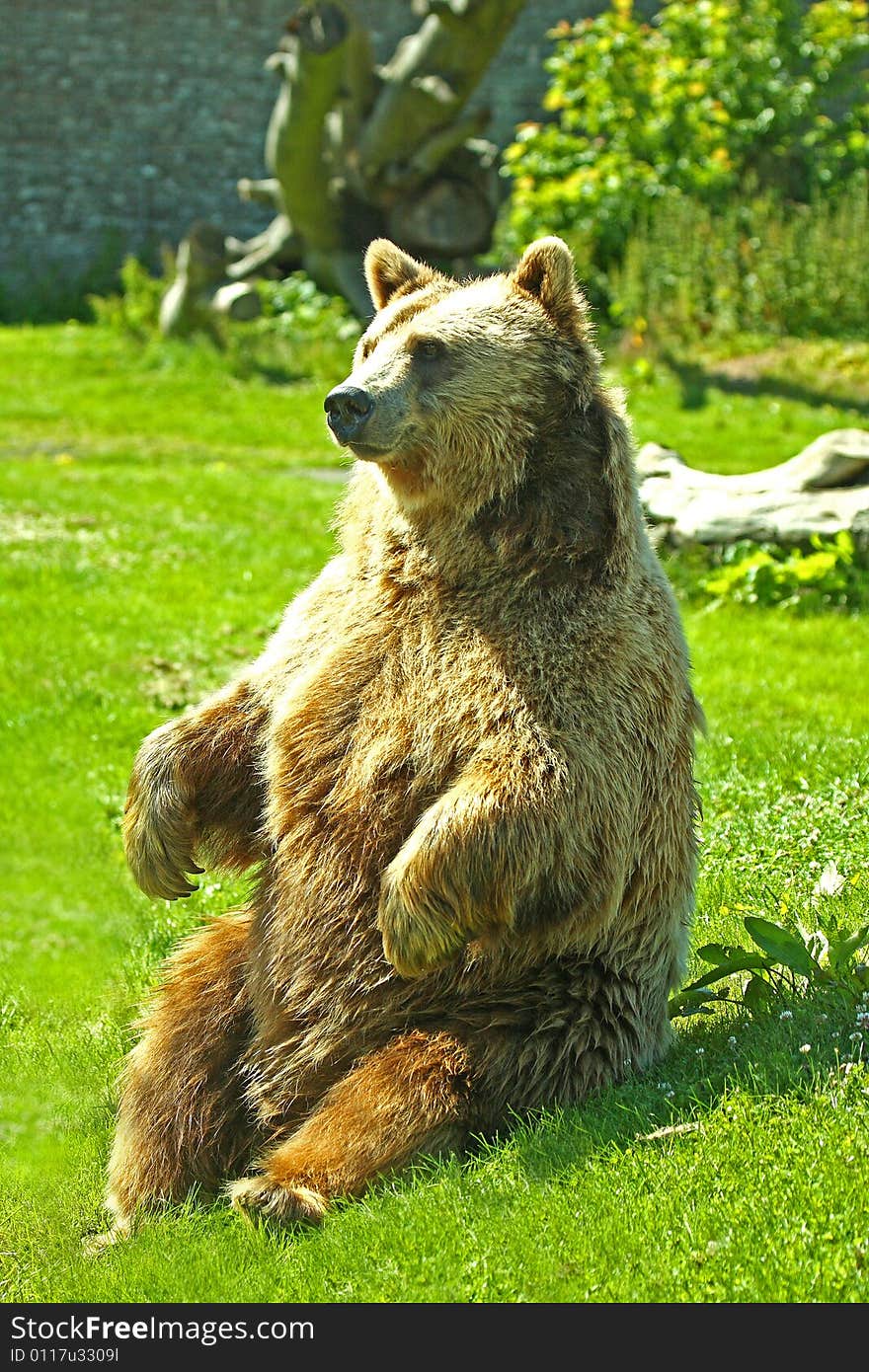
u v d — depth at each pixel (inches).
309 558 1056.2
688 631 860.0
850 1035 339.6
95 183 2516.0
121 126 2506.2
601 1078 347.3
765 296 1728.6
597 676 339.6
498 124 2389.3
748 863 498.3
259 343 1872.5
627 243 1866.4
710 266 1768.0
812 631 855.1
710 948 376.2
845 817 525.3
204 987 373.1
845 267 1734.7
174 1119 360.8
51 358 1893.5
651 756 347.6
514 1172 312.0
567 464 351.3
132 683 816.9
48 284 2443.4
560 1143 316.2
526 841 323.6
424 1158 325.1
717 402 1520.7
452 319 356.5
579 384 356.2
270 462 1439.5
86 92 2488.9
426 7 1686.8
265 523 1168.8
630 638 345.4
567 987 346.6
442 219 1840.6
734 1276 274.2
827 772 612.1
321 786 348.5
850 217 1790.1
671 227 1788.9
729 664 794.2
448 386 349.1
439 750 338.0
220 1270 306.8
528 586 344.5
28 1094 418.6
